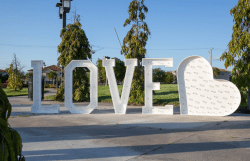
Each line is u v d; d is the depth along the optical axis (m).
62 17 18.50
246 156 5.21
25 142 6.41
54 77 79.12
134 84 16.72
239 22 12.43
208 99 11.40
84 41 18.56
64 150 5.68
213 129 8.16
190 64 11.64
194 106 11.61
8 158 2.21
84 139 6.77
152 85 11.91
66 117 10.98
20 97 24.41
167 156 5.21
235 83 12.58
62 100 19.30
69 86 12.27
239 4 12.41
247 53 12.28
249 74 12.31
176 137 6.99
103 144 6.23
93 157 5.16
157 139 6.75
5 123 2.23
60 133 7.56
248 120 10.02
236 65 12.60
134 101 16.95
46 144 6.22
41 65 12.35
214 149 5.74
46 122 9.66
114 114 11.95
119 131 7.87
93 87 12.16
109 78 12.19
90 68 12.14
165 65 11.73
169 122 9.56
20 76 35.97
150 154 5.37
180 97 11.73
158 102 16.80
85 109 12.20
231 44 12.65
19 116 11.26
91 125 8.98
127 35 17.02
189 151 5.58
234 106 10.98
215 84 11.28
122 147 5.95
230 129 8.14
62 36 18.84
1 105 2.34
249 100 13.14
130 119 10.35
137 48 16.55
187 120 10.05
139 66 16.86
